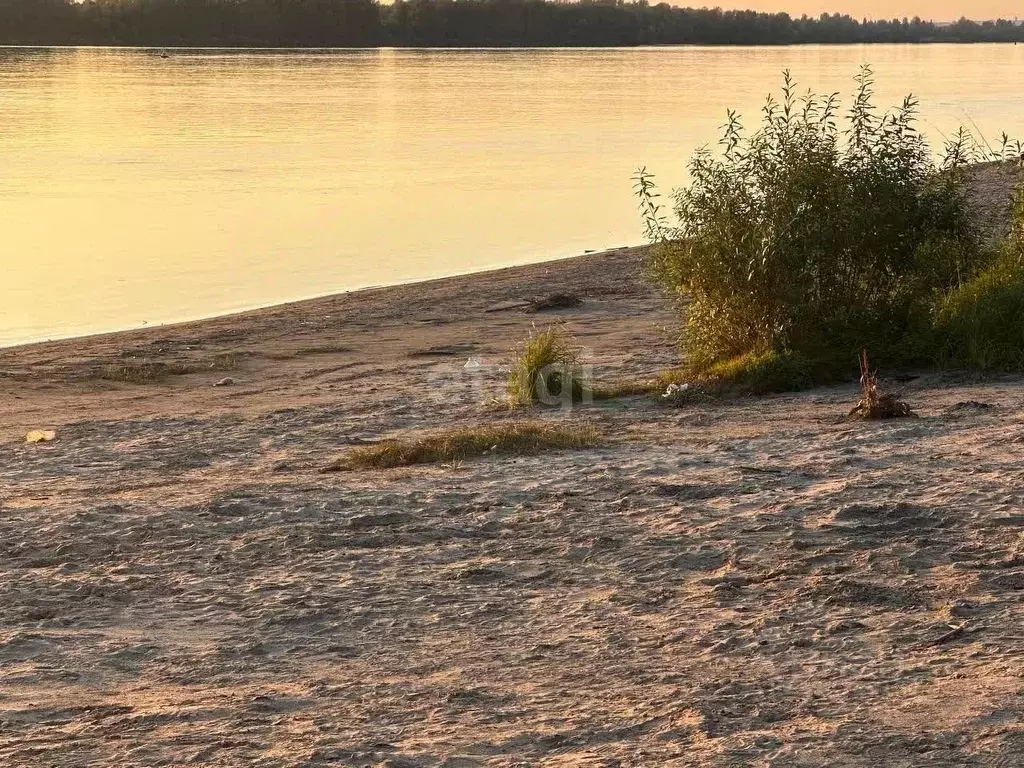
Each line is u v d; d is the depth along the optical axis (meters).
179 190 51.41
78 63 166.62
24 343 24.41
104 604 7.36
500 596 7.20
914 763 4.46
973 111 88.81
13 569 8.23
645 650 6.11
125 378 19.62
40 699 5.84
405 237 39.56
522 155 65.44
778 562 7.39
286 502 9.75
